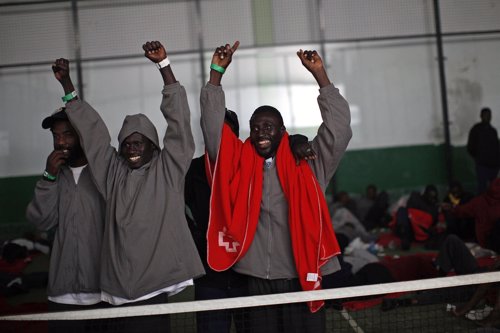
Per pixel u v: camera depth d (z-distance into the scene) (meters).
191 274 2.57
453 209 6.68
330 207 9.44
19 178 10.94
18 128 10.96
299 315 2.75
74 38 10.72
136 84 11.09
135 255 2.50
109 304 2.72
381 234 8.68
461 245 4.71
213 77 2.70
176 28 10.91
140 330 2.62
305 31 11.01
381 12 11.04
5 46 10.71
